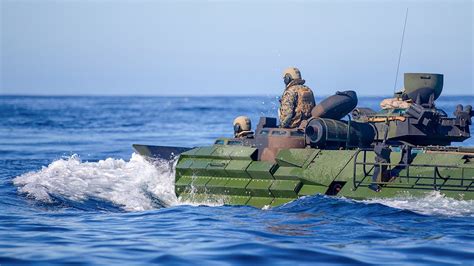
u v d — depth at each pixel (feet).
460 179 172.76
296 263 130.82
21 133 490.49
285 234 152.97
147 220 172.76
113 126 575.79
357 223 161.48
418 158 181.06
